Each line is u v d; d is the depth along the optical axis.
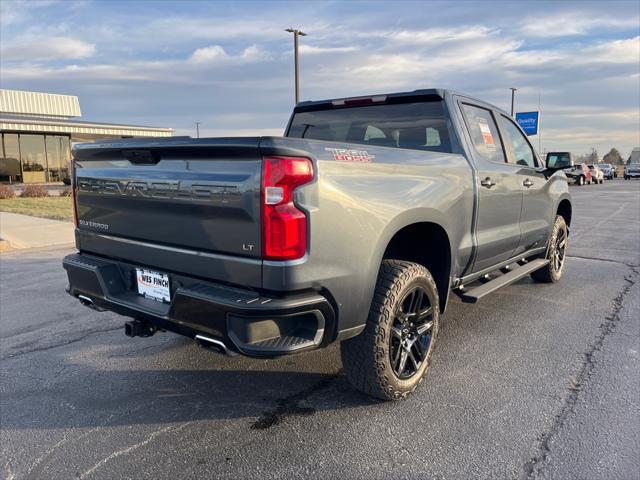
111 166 3.29
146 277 3.15
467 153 3.99
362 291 2.83
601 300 5.55
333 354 4.10
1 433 2.98
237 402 3.33
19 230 11.67
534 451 2.74
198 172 2.71
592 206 17.39
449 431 2.94
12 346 4.34
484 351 4.12
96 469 2.63
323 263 2.60
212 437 2.92
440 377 3.65
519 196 4.75
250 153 2.49
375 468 2.62
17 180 28.98
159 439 2.90
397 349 3.18
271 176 2.45
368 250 2.82
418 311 3.31
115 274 3.34
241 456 2.73
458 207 3.71
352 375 3.15
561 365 3.84
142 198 3.03
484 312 5.14
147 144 2.90
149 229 3.05
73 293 3.59
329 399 3.35
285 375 3.72
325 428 2.99
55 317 5.14
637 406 3.21
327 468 2.62
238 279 2.61
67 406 3.29
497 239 4.38
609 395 3.35
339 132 4.62
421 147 4.14
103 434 2.96
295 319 2.66
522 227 4.96
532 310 5.20
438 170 3.51
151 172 2.96
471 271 4.20
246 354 2.51
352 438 2.88
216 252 2.70
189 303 2.67
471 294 3.99
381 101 4.30
